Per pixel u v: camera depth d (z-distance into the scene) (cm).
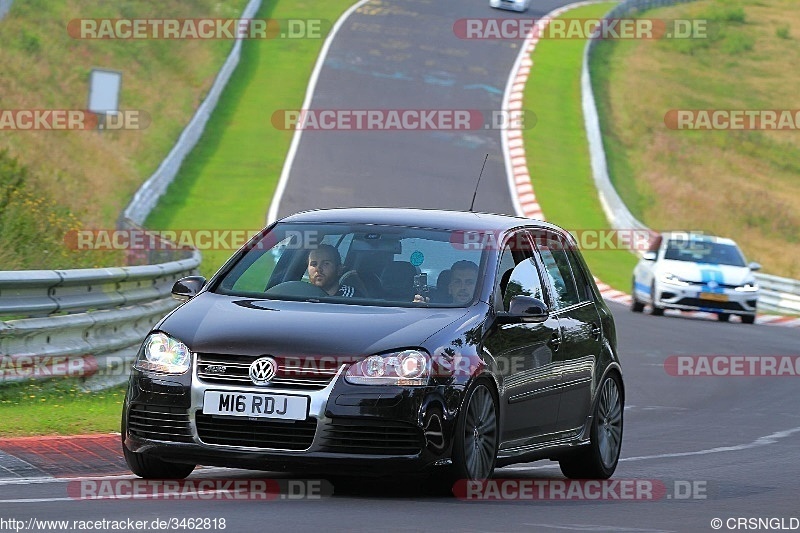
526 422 3002
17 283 4044
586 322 3359
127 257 7188
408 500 2700
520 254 3169
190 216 11456
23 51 12850
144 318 5197
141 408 2723
